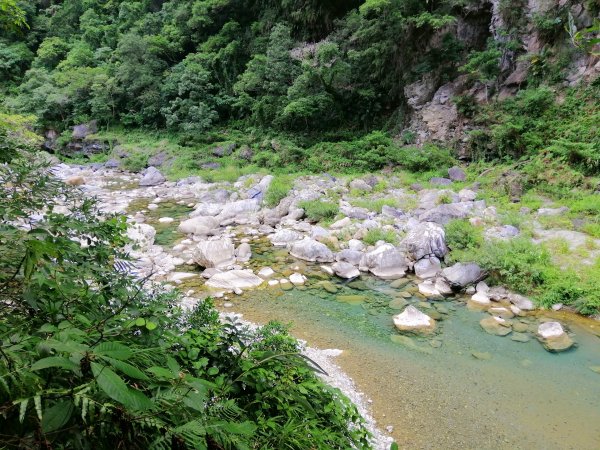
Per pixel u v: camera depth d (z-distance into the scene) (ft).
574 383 17.03
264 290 25.80
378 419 14.71
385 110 67.72
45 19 112.37
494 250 27.20
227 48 77.51
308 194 43.34
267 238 36.04
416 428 14.34
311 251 30.96
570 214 33.01
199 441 3.34
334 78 66.85
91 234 6.85
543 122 46.37
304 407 6.05
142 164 71.00
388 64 65.26
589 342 20.16
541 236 30.14
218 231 37.88
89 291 5.30
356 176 51.62
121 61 86.43
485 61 52.85
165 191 54.90
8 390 2.69
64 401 2.75
